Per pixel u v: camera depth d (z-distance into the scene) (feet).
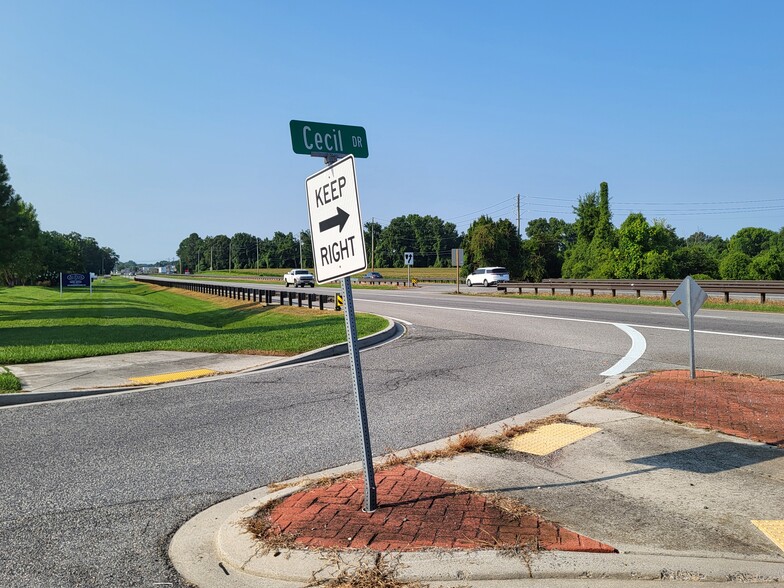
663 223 158.40
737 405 23.56
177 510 15.43
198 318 106.73
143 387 32.53
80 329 67.62
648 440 19.53
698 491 15.20
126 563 12.60
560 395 27.96
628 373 32.45
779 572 11.27
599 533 12.91
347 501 14.89
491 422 23.50
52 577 11.99
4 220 120.78
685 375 30.30
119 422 24.70
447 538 12.66
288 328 61.46
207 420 24.76
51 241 368.07
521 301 91.76
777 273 147.33
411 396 28.53
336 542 12.66
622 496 14.99
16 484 17.44
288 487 16.35
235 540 13.05
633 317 60.13
